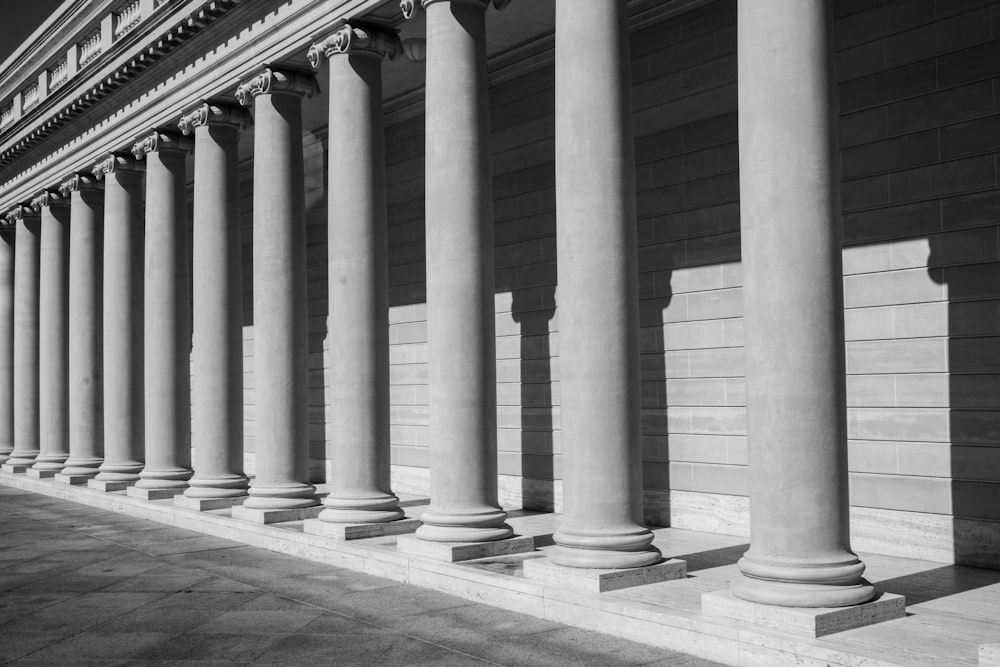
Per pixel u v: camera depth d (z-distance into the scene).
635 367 21.19
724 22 29.23
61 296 50.09
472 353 24.67
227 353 35.75
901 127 25.05
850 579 16.86
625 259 21.05
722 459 28.95
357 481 28.33
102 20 44.75
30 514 39.44
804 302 16.94
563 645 18.03
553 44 34.16
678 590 19.86
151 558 28.72
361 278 28.12
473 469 24.62
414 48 31.09
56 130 47.88
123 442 43.16
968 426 23.39
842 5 26.38
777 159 17.09
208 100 35.34
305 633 19.48
